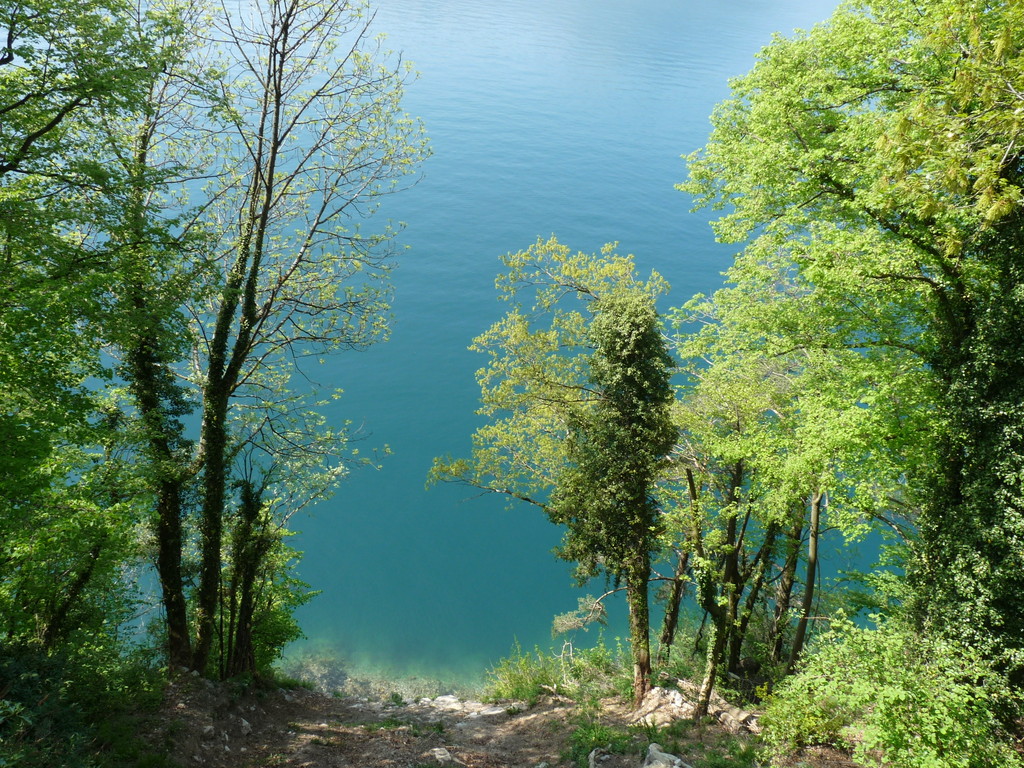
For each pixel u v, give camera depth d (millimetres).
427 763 14203
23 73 12789
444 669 27234
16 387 11898
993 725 10914
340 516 35031
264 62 17562
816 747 12242
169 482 16641
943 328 14500
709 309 20266
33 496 12836
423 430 39750
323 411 40531
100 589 16531
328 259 19484
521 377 21766
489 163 76438
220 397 17391
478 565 32625
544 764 14836
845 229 16156
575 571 19781
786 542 21375
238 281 17391
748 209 17359
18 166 12445
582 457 18812
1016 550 12156
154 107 16156
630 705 18438
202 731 13719
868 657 11477
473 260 55594
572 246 56969
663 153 82250
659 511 18953
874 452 15039
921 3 13258
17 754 8734
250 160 18812
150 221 14359
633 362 17562
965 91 8953
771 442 16953
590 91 109562
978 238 13086
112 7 13016
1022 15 9109
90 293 12273
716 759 12672
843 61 15172
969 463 13617
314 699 21453
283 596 21344
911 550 16297
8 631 14062
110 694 12570
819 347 16703
